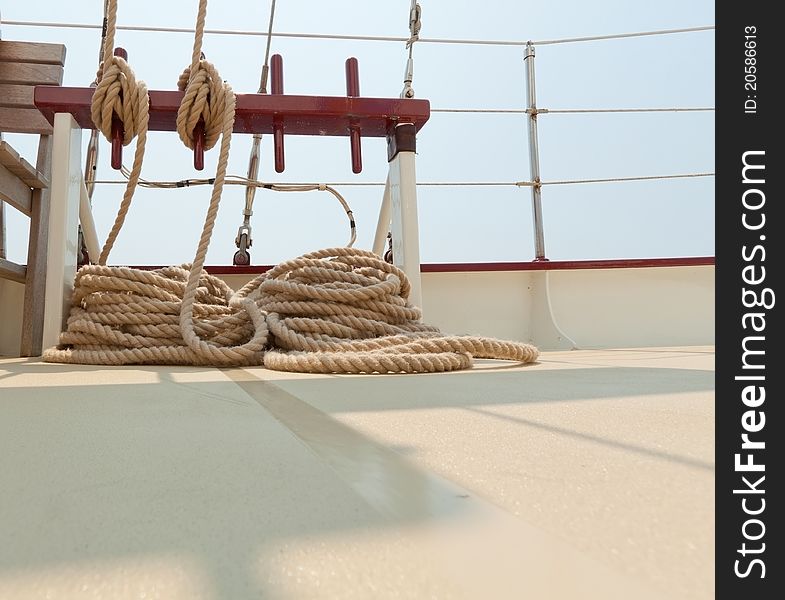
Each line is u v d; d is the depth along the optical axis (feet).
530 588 0.84
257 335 5.37
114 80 5.75
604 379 3.66
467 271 9.40
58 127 6.54
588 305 9.63
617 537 1.03
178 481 1.41
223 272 8.68
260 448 1.77
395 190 7.27
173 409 2.55
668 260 9.64
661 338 9.64
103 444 1.83
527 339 9.57
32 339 7.47
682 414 2.27
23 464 1.58
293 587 0.85
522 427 2.04
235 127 7.06
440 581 0.86
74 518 1.14
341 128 7.24
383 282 5.82
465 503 1.22
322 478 1.43
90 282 5.91
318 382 3.67
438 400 2.73
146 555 0.96
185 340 5.29
